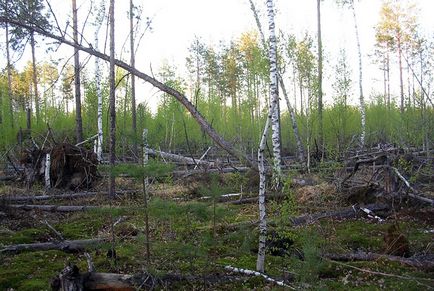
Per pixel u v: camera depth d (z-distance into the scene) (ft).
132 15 43.62
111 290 18.10
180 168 56.29
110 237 27.53
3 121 58.95
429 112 49.85
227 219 30.78
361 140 68.44
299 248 24.17
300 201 35.53
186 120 71.10
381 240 27.07
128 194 39.96
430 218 31.60
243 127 68.39
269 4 28.53
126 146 47.78
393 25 89.30
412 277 20.88
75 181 44.01
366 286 20.58
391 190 34.88
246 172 46.73
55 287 17.44
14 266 23.52
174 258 23.40
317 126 59.26
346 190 37.09
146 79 31.83
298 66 58.95
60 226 31.86
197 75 123.13
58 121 64.85
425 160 43.80
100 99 52.49
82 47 31.09
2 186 45.57
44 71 84.64
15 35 30.73
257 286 20.47
